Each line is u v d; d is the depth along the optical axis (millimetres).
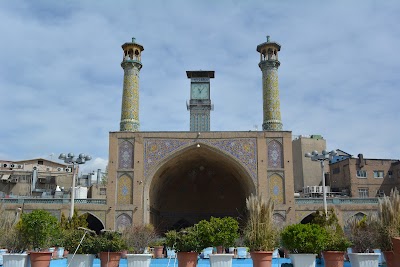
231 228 8422
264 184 20359
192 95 23734
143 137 20922
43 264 7426
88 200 20594
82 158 16188
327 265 7562
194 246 7820
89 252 8211
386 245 7574
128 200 20203
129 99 21734
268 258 7438
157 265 10617
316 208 20266
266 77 22172
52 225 8695
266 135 20953
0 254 9211
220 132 21016
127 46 22500
